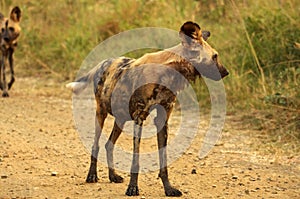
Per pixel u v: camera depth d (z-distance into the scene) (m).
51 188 19.94
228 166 23.12
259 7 34.88
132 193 19.16
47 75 40.91
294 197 19.44
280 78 30.83
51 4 45.88
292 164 23.44
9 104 33.59
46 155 24.17
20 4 46.66
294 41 32.34
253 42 33.53
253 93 31.53
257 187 20.45
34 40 43.84
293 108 28.38
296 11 33.56
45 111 32.16
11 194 19.22
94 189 19.91
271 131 28.05
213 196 19.33
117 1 42.19
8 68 42.09
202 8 38.78
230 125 29.47
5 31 35.91
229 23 36.03
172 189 19.19
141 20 39.25
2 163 22.84
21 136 26.88
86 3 45.03
